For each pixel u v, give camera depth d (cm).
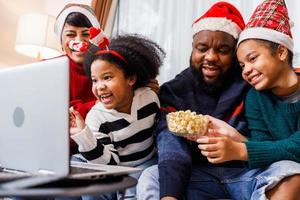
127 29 236
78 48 167
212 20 129
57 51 238
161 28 225
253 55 115
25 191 58
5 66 261
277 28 118
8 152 85
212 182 122
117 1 243
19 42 235
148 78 137
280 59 116
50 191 59
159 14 228
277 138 116
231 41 129
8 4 264
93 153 104
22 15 241
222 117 128
